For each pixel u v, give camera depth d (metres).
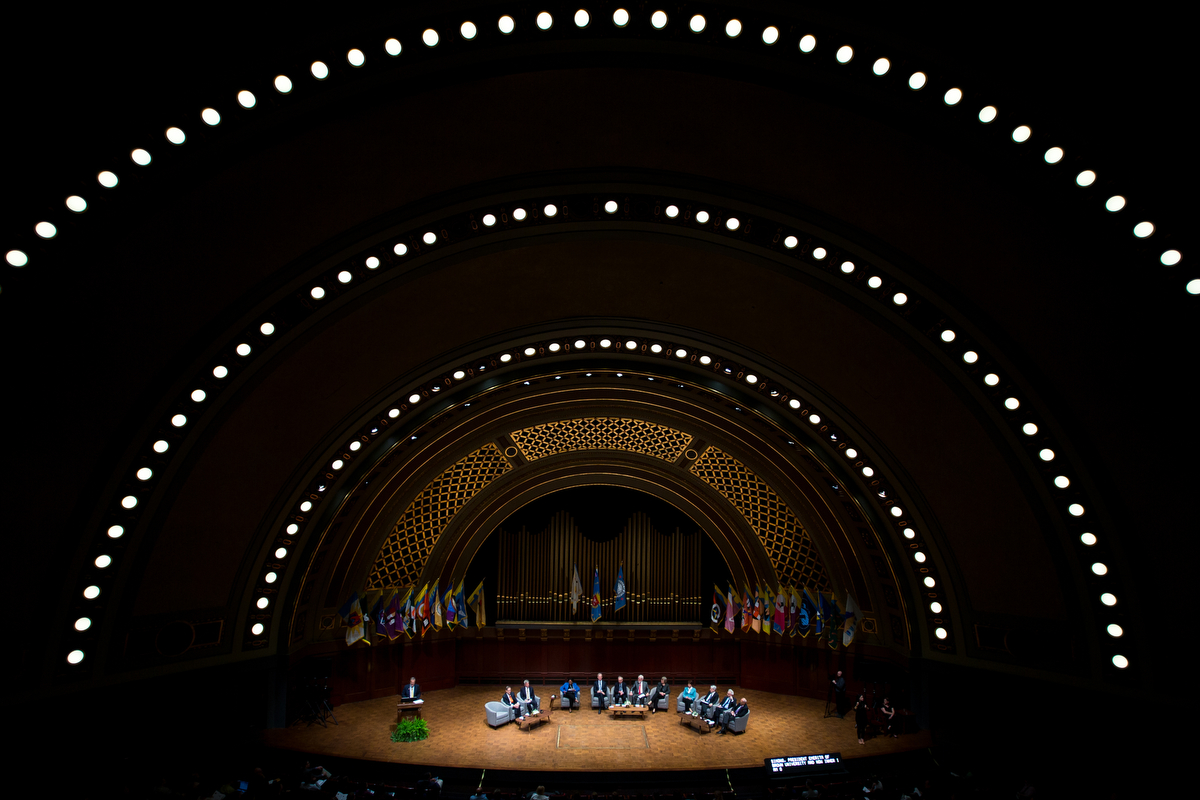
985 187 8.84
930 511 14.47
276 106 8.09
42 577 10.86
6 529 10.15
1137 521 11.21
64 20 6.74
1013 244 9.43
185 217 8.91
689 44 8.09
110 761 12.20
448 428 17.16
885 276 11.00
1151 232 8.28
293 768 14.38
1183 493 10.48
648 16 7.81
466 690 19.95
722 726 16.86
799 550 19.34
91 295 9.03
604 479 20.39
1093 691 12.62
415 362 13.89
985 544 13.74
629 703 18.44
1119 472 11.01
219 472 12.53
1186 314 8.78
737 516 20.06
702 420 18.36
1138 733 12.09
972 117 8.06
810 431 15.59
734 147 9.63
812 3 7.45
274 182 9.05
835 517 17.36
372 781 14.15
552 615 20.81
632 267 12.55
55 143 7.58
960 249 9.98
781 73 8.28
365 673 18.61
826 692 19.08
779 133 9.21
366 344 12.70
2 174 7.59
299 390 12.66
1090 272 9.14
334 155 9.01
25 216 7.93
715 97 8.82
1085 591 12.41
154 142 7.93
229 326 10.66
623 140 9.70
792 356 13.88
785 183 10.05
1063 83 7.36
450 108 8.77
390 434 15.68
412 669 19.55
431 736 16.14
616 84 8.71
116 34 6.98
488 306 13.16
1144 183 7.88
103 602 11.80
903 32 7.45
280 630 15.48
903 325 11.59
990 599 14.26
